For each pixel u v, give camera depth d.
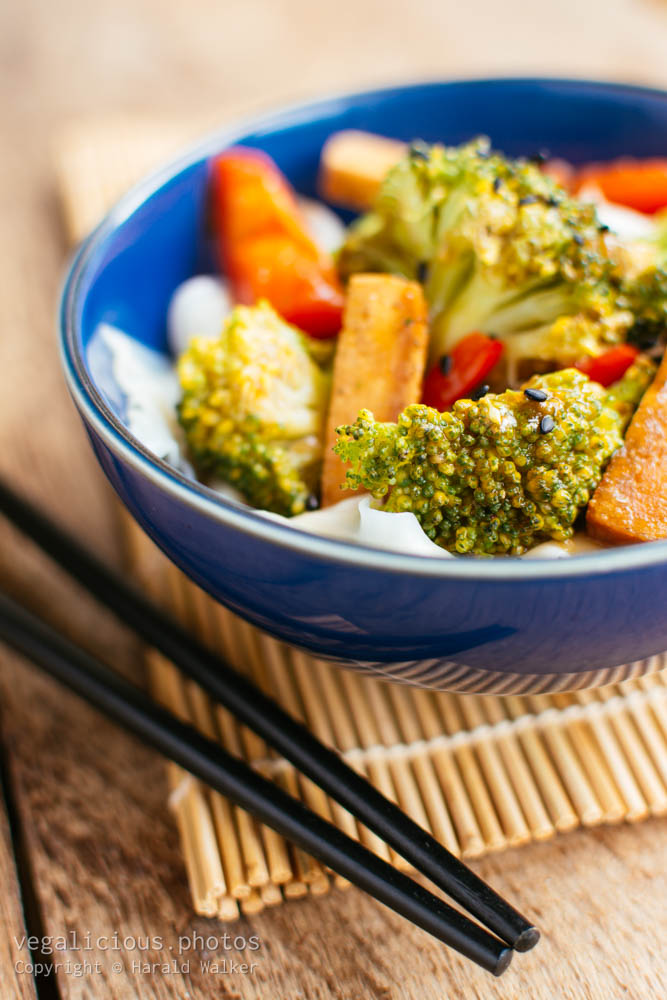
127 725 0.26
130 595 0.28
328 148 0.32
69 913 0.25
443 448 0.24
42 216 0.40
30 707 0.28
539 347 0.26
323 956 0.25
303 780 0.26
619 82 0.31
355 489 0.25
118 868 0.26
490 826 0.26
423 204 0.28
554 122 0.32
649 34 0.49
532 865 0.25
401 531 0.24
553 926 0.25
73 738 0.28
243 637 0.29
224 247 0.31
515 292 0.26
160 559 0.30
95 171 0.39
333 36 0.50
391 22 0.51
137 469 0.23
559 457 0.24
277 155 0.32
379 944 0.25
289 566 0.22
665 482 0.24
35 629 0.27
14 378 0.35
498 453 0.24
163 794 0.27
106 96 0.47
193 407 0.27
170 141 0.41
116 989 0.24
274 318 0.28
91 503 0.32
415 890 0.24
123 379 0.28
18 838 0.27
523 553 0.24
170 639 0.27
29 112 0.46
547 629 0.22
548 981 0.24
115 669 0.29
